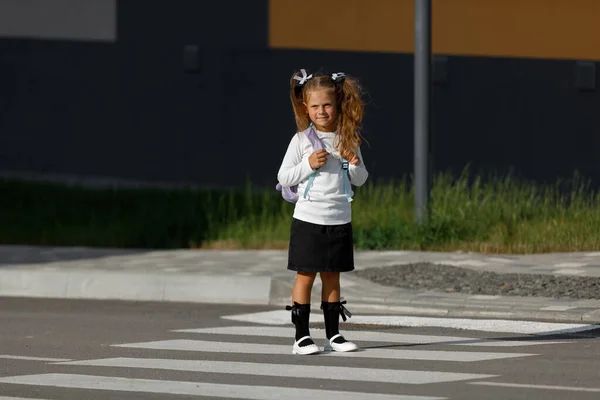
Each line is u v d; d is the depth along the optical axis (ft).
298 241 64.18
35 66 192.54
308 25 190.90
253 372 60.34
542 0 177.68
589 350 66.18
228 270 100.73
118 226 132.46
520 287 89.35
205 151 187.21
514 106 174.40
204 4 191.11
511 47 179.73
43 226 136.05
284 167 64.28
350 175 64.08
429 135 116.26
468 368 60.34
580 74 171.63
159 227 129.18
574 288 88.17
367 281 94.02
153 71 189.57
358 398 52.85
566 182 168.25
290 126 183.01
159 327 78.89
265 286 94.27
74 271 100.27
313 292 90.68
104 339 73.51
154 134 189.16
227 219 130.93
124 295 97.96
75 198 156.76
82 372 61.31
